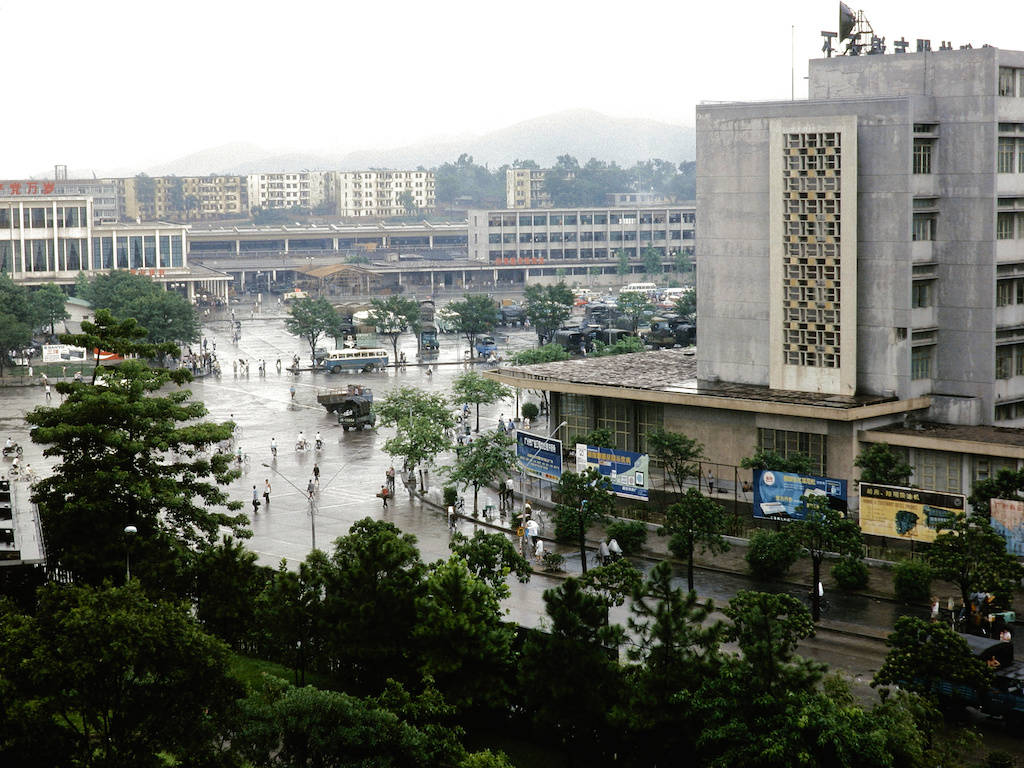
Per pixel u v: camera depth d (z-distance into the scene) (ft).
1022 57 448.65
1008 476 363.97
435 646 256.52
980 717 264.31
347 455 575.79
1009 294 459.32
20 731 198.18
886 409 435.53
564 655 235.81
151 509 339.36
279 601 271.90
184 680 207.51
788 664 230.07
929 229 452.76
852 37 480.64
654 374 519.19
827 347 454.81
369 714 219.41
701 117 481.05
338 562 289.53
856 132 438.40
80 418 339.98
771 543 367.45
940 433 428.56
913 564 347.36
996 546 311.47
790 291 459.73
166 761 221.25
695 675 228.22
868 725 213.05
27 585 271.08
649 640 242.99
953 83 447.01
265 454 579.07
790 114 458.91
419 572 272.72
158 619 208.44
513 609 342.03
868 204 446.19
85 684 202.28
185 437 348.18
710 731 215.51
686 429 476.54
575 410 516.73
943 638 247.29
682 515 353.92
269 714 215.92
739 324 484.33
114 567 321.73
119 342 370.94
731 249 482.28
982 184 443.32
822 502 339.36
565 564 393.09
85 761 202.59
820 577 370.94
